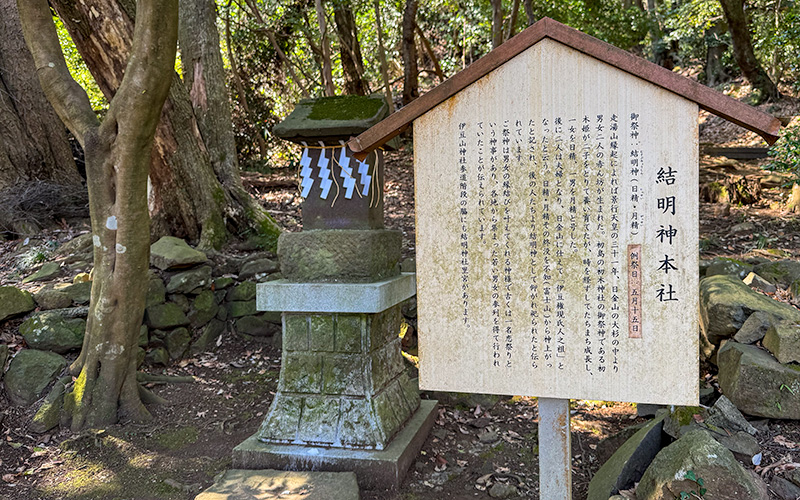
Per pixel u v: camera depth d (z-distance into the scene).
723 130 14.40
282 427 3.68
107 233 4.24
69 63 12.28
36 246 6.44
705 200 8.41
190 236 6.49
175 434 4.16
